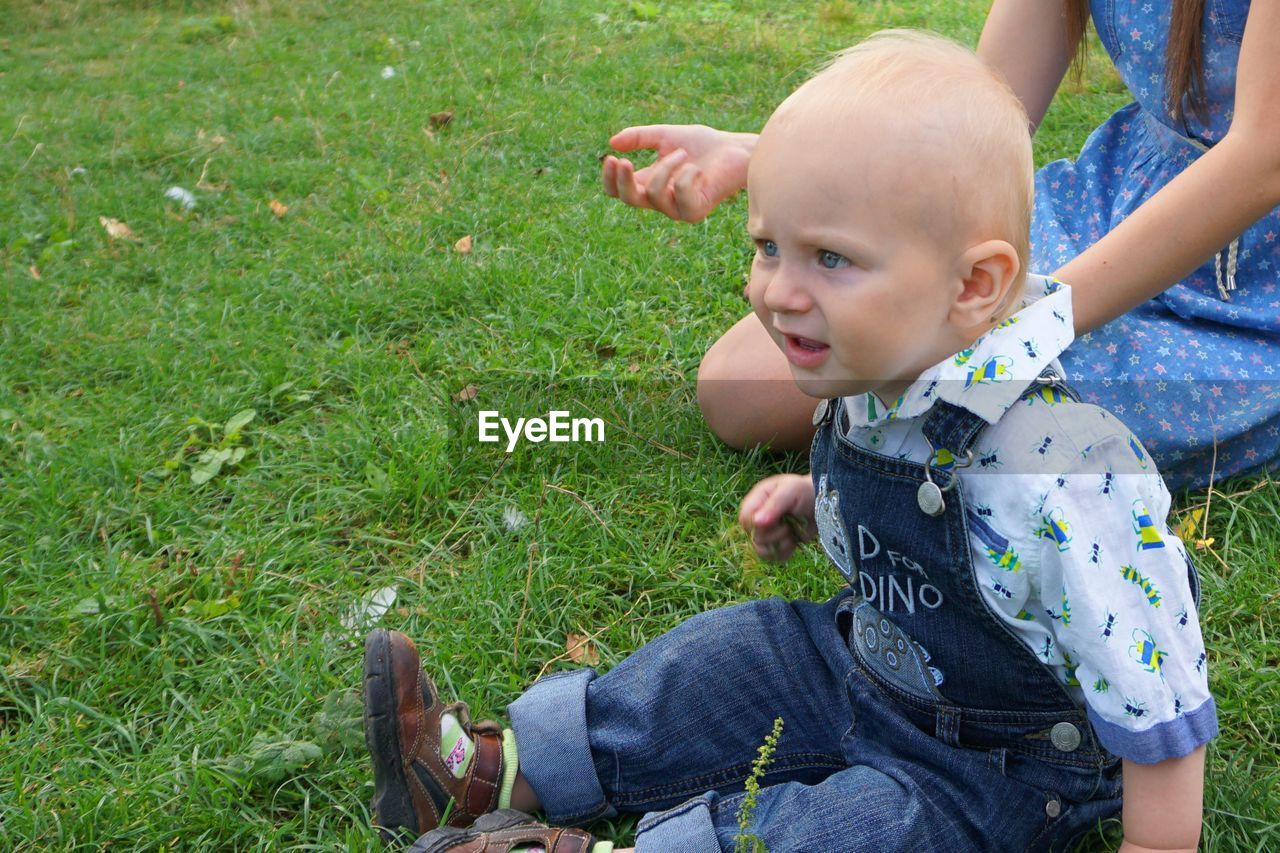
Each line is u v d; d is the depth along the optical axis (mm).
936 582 1535
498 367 3084
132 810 1844
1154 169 2342
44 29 7078
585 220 3812
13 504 2633
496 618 2215
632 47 5844
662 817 1570
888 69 1433
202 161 4590
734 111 4879
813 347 1469
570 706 1773
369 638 1688
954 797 1551
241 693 2084
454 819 1746
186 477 2738
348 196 4133
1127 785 1482
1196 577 1521
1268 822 1714
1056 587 1437
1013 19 2406
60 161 4641
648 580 2316
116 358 3197
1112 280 1781
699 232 3709
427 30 6305
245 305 3471
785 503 1827
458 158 4430
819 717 1745
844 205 1381
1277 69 1659
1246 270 2283
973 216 1397
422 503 2586
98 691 2121
